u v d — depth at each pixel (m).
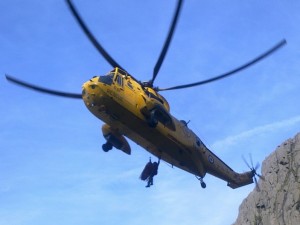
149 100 28.62
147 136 29.56
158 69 29.20
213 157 35.72
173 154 31.66
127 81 28.81
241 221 85.94
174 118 31.45
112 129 29.75
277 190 80.69
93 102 27.56
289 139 88.12
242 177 39.28
